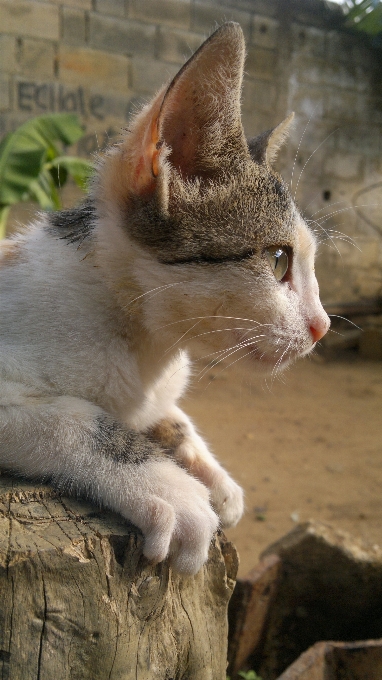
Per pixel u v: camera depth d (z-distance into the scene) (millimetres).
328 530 626
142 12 1515
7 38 1373
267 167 465
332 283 1885
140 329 456
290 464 1049
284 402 1356
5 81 1385
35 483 432
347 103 1846
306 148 1801
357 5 1725
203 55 421
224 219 443
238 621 584
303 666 504
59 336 442
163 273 443
